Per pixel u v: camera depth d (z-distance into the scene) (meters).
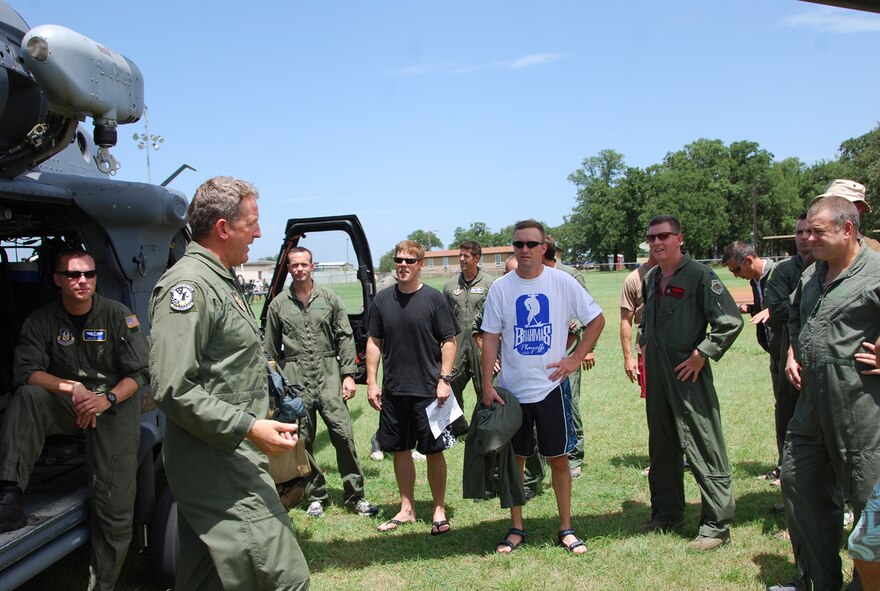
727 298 4.16
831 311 3.26
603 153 101.62
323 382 5.21
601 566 4.00
